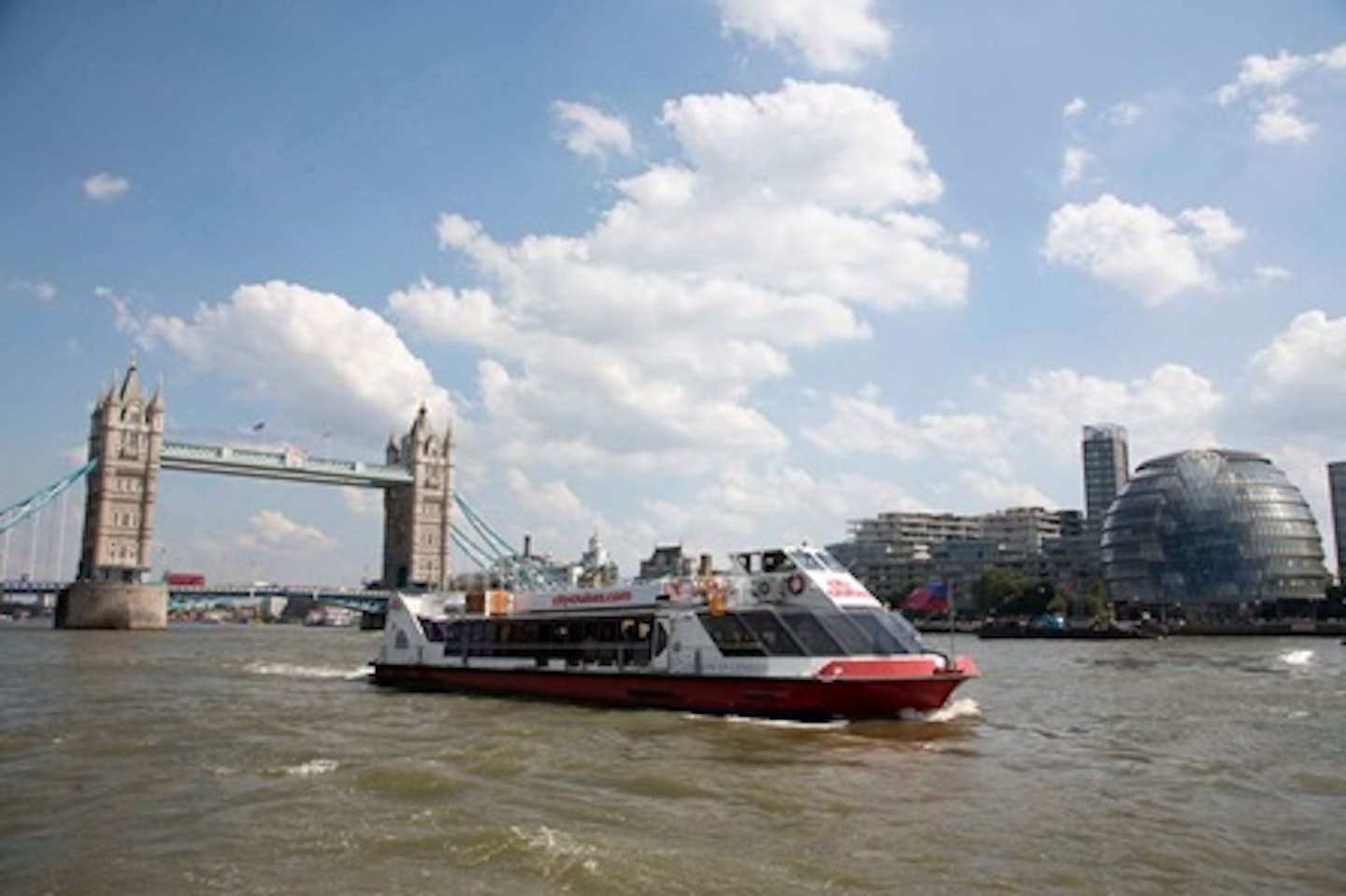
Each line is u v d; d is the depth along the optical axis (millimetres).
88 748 27078
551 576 162000
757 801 20500
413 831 17344
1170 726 33781
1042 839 17547
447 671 46656
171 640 131875
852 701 32594
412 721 33500
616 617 39844
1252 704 41688
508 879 14750
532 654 42875
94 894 14250
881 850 16641
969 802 20672
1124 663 80625
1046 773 24172
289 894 14133
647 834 17516
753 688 34062
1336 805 20594
